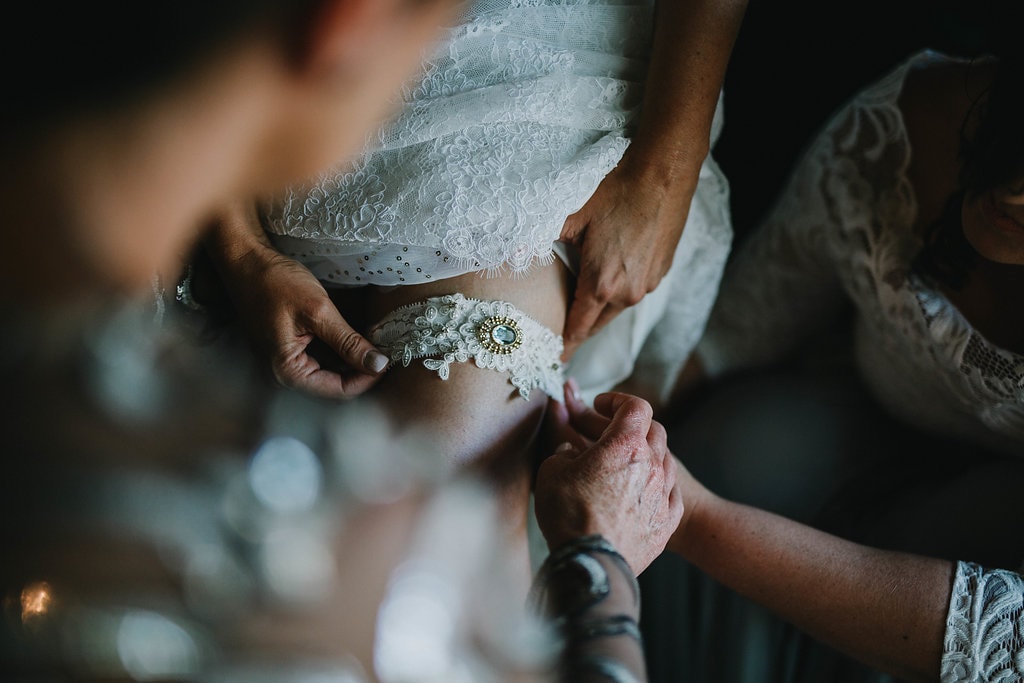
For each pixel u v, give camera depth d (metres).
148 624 0.46
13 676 0.45
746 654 1.42
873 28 2.04
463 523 0.58
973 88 1.32
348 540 0.53
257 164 0.51
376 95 0.51
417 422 1.10
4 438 0.47
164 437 0.50
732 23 1.22
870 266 1.44
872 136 1.45
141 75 0.42
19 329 0.48
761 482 1.55
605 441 1.05
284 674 0.47
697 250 1.49
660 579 1.51
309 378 1.12
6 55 0.41
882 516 1.48
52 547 0.45
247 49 0.44
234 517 0.49
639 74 1.27
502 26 1.16
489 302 1.14
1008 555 1.29
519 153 1.15
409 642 0.50
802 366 1.81
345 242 1.13
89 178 0.44
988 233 1.14
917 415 1.54
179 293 1.18
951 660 1.15
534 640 0.61
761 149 2.15
